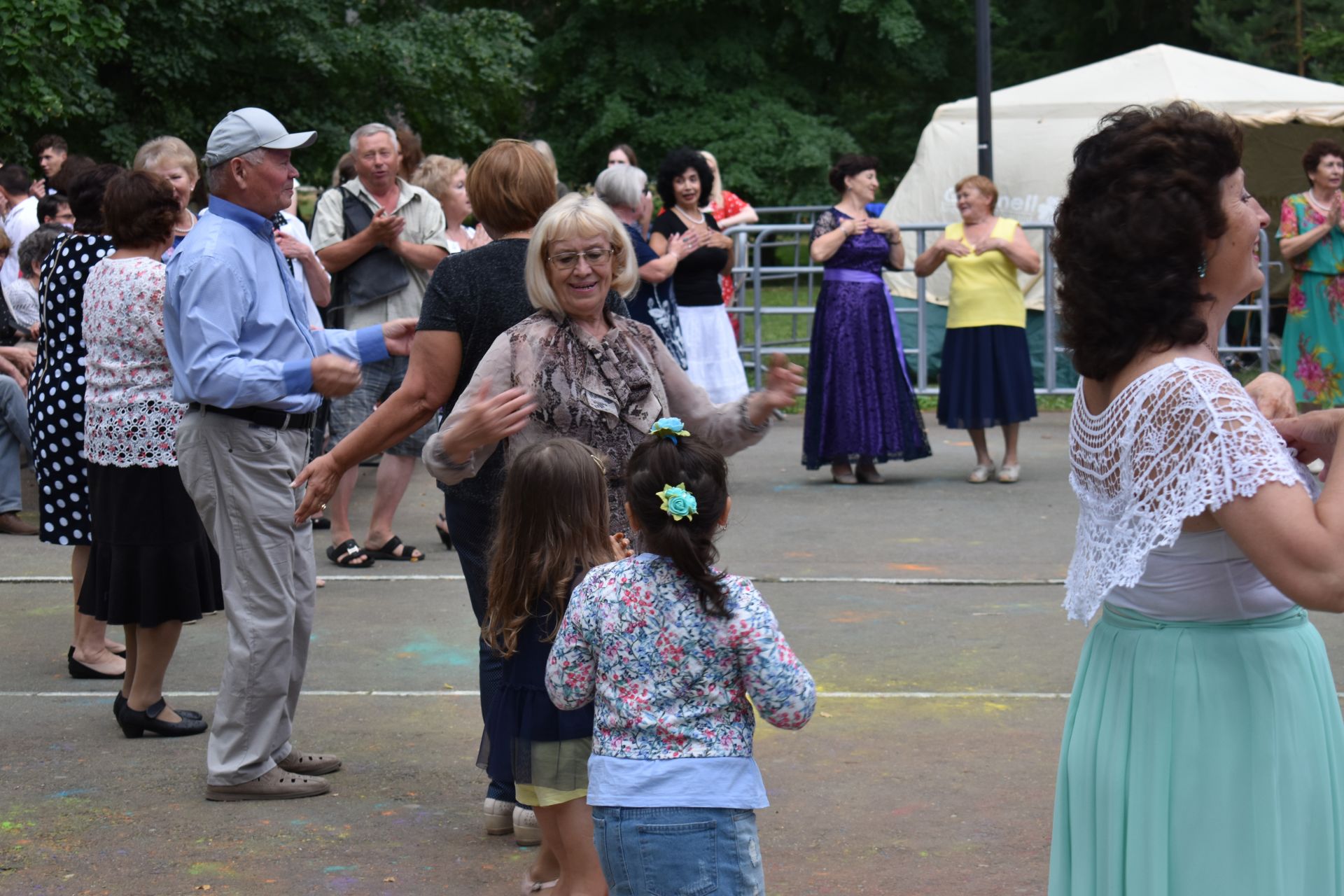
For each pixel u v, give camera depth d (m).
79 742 4.65
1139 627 2.27
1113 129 2.23
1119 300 2.17
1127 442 2.17
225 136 3.93
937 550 7.23
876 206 15.38
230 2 19.72
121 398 4.47
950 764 4.37
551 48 28.52
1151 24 29.08
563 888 3.33
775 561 7.03
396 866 3.71
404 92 22.52
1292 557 2.03
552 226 3.50
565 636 2.92
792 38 29.45
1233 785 2.18
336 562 7.00
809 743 4.57
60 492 5.21
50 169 10.21
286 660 4.14
